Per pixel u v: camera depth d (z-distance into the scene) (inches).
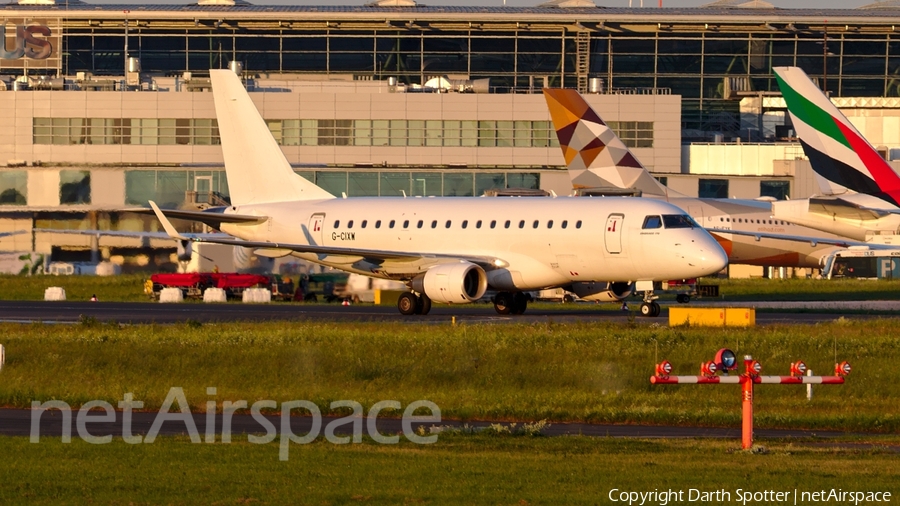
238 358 5255.9
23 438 3474.4
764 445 3479.3
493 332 6146.7
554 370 4963.1
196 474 2861.7
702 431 3892.7
